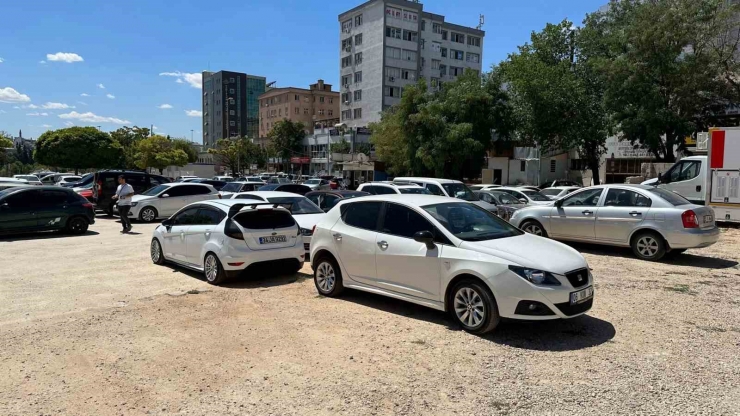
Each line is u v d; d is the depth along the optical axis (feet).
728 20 81.10
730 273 29.09
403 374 14.82
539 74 92.12
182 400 13.15
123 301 23.20
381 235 21.40
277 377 14.61
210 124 461.78
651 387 13.93
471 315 18.30
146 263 33.24
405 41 230.48
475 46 263.08
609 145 126.00
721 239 42.83
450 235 19.25
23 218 45.88
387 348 16.94
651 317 20.51
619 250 37.22
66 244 42.34
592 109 94.79
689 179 51.78
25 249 39.42
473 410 12.62
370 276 21.70
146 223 60.34
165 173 246.47
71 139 167.32
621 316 20.62
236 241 26.18
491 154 124.67
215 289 25.75
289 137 253.65
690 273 29.09
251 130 398.21
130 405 12.86
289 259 27.86
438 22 247.29
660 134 81.10
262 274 29.66
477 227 20.59
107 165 177.17
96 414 12.36
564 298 17.19
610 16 102.01
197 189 65.46
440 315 20.68
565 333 18.47
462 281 18.44
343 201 24.17
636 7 89.81
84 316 20.66
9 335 18.19
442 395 13.44
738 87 78.13
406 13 230.27
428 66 243.81
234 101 438.40
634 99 81.35
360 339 17.85
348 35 244.42
